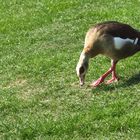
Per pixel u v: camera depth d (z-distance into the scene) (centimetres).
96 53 1234
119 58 1234
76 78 1284
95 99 1173
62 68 1346
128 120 1055
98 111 1106
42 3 1820
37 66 1366
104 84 1240
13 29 1659
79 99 1190
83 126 1070
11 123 1125
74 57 1391
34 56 1433
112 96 1174
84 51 1234
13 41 1570
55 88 1253
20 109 1182
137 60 1321
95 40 1220
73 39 1520
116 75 1248
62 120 1097
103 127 1058
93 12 1681
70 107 1161
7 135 1081
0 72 1380
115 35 1211
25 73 1350
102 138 1027
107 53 1228
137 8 1658
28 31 1630
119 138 1021
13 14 1777
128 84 1219
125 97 1162
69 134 1055
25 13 1769
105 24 1231
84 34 1540
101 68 1310
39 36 1578
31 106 1190
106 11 1669
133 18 1584
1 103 1210
